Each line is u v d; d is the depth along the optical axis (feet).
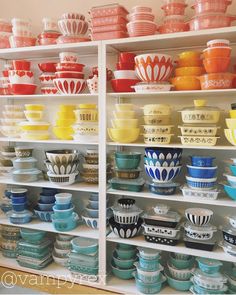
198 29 4.12
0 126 5.66
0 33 5.39
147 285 4.61
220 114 4.76
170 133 4.55
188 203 5.18
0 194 6.27
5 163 5.87
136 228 4.82
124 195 5.16
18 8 5.97
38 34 5.86
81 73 5.03
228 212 4.93
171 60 4.44
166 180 4.57
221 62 4.05
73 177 5.25
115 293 4.81
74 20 4.85
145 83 4.44
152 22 4.42
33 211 5.96
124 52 5.10
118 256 5.10
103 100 4.63
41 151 6.09
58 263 5.54
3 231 5.82
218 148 4.17
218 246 4.58
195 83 4.34
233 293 4.45
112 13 4.54
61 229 5.18
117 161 4.84
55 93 5.29
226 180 4.69
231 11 4.62
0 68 6.01
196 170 4.34
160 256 4.92
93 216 5.26
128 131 4.57
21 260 5.46
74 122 5.25
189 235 4.53
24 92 5.25
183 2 4.39
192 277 4.65
